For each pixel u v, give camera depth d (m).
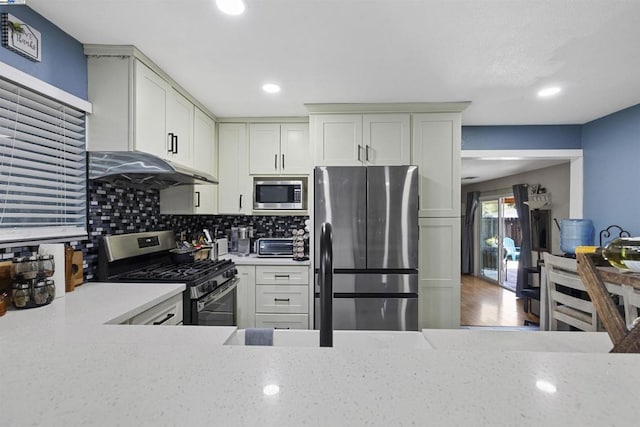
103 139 1.92
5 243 1.46
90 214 1.96
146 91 2.03
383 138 2.90
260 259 3.15
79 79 1.86
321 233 0.71
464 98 2.71
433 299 2.87
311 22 1.66
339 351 0.49
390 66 2.15
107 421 0.32
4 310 1.35
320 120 2.92
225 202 3.32
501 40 1.83
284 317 3.02
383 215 2.64
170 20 1.65
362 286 2.63
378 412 0.34
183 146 2.54
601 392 0.38
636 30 1.71
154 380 0.40
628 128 2.92
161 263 2.56
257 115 3.24
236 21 1.66
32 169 1.65
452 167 2.88
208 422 0.32
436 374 0.42
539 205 4.97
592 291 0.68
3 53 1.44
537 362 0.46
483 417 0.33
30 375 0.40
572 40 1.81
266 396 0.36
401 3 1.51
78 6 1.53
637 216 2.84
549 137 3.44
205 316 2.11
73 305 1.49
